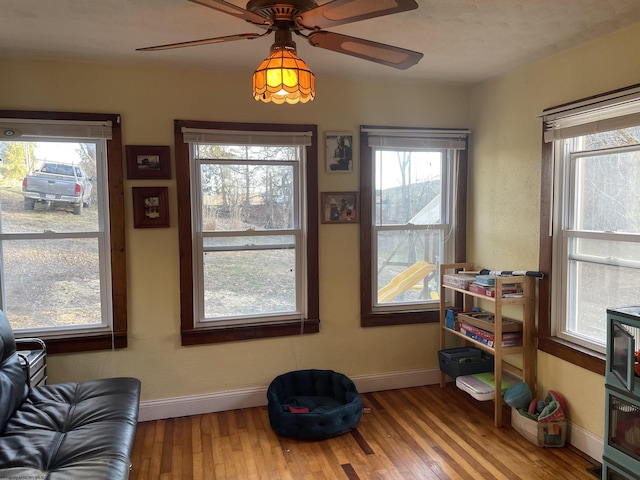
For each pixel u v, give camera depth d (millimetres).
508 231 3176
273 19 1550
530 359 2951
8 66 2713
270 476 2402
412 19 2182
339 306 3404
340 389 3154
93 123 2822
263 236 3264
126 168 2930
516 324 2953
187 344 3088
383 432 2857
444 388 3553
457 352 3467
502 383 3137
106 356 2967
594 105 2428
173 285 3061
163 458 2578
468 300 3643
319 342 3375
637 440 1916
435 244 3637
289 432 2742
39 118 2746
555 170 2760
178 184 3006
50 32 2314
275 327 3248
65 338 2863
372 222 3463
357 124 3346
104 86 2871
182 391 3115
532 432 2691
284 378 3193
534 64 2893
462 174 3574
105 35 2363
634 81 2258
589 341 2613
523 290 2916
